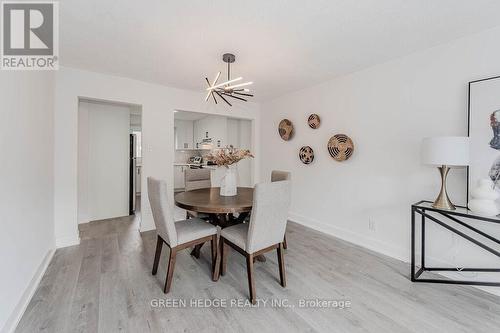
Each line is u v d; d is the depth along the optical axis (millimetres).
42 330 1466
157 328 1496
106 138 3961
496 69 1891
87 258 2482
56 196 2738
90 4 1646
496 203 1810
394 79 2555
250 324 1543
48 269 2229
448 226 2023
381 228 2693
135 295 1838
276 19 1831
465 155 1801
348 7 1681
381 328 1514
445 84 2174
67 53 2436
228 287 1970
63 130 2781
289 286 1991
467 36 2041
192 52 2408
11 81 1534
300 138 3766
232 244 1997
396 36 2082
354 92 2959
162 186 1852
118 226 3611
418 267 2334
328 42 2195
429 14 1757
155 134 3482
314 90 3496
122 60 2617
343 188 3115
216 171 5289
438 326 1534
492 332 1482
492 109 1885
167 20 1845
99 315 1604
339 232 3164
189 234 2016
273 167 4332
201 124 6902
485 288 1938
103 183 3963
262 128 4594
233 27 1944
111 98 3102
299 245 2896
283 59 2576
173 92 3635
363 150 2867
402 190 2502
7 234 1438
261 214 1780
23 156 1721
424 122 2320
